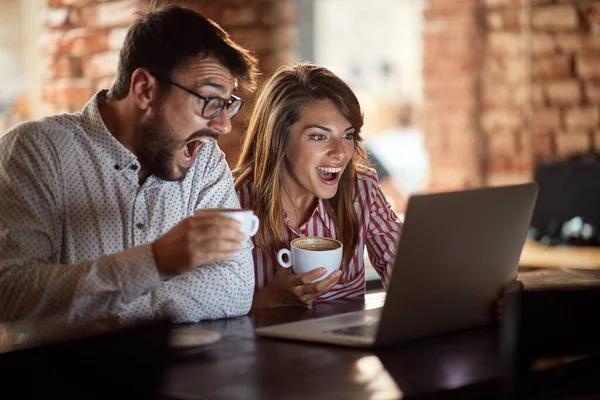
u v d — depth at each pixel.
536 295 1.70
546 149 4.62
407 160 6.89
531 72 4.63
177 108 2.15
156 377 1.59
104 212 2.25
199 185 2.40
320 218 2.68
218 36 2.16
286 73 2.63
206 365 1.78
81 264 2.04
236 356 1.85
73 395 1.57
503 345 1.72
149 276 2.00
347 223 2.71
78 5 3.91
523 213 2.10
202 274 2.26
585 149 4.52
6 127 4.17
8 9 4.12
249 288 2.32
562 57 4.55
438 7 5.00
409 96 7.46
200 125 2.17
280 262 2.44
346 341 1.92
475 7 4.89
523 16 4.74
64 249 2.23
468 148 4.96
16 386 1.58
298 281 2.35
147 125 2.20
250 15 4.58
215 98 2.15
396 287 1.86
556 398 1.78
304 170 2.56
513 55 4.82
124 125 2.26
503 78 4.86
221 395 1.60
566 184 4.20
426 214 1.86
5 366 1.58
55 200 2.19
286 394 1.60
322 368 1.76
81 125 2.27
